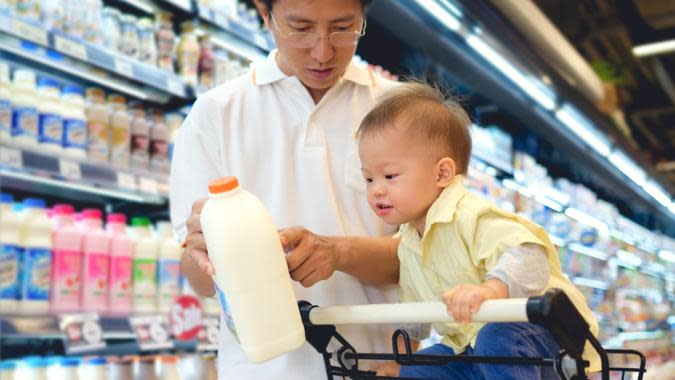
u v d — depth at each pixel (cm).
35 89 245
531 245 128
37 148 241
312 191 157
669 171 873
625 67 638
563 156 617
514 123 530
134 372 251
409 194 143
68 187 262
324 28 141
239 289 118
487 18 367
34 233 228
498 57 401
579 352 98
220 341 156
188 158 157
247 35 309
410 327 157
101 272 244
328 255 138
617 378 529
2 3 235
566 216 618
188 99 306
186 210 155
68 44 238
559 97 475
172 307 256
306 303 128
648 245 836
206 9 292
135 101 287
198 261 127
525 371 125
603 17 558
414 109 145
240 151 156
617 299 671
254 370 151
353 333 154
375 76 169
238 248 118
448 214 138
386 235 163
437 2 344
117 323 233
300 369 150
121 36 281
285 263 123
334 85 160
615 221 735
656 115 737
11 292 220
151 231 266
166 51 295
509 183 534
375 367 156
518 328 127
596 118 536
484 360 106
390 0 346
